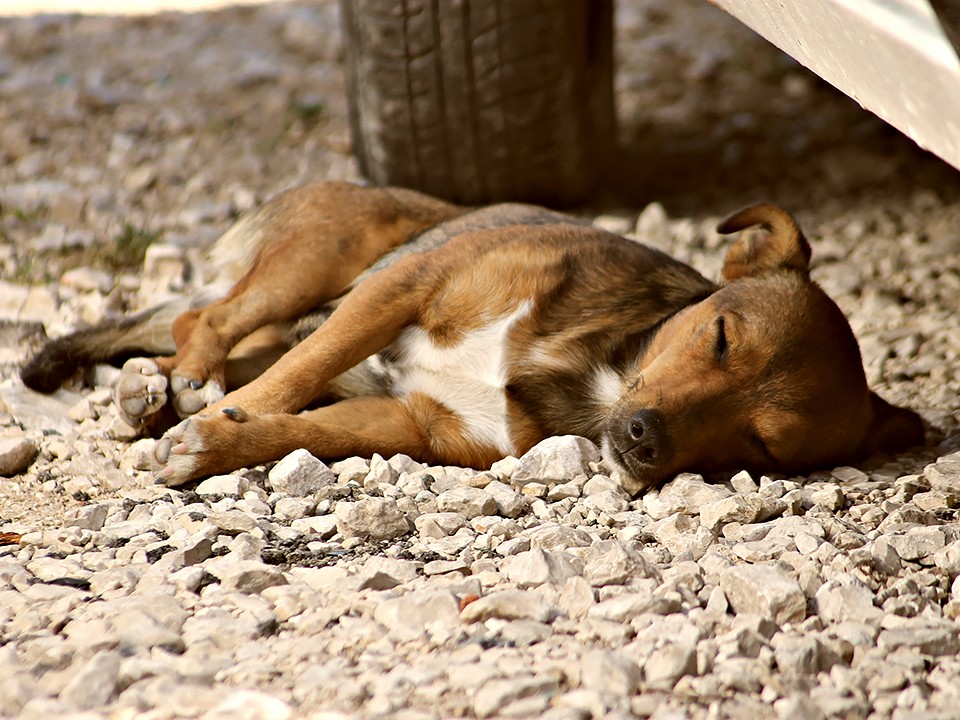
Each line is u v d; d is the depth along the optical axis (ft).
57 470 24.88
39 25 59.67
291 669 16.19
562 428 26.73
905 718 14.85
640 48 60.54
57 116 49.80
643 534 21.70
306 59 57.67
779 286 26.14
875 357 33.37
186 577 18.75
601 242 28.19
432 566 19.56
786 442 25.11
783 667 16.33
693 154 49.73
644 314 27.35
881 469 26.21
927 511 22.70
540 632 17.06
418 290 26.86
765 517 22.40
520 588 18.80
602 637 16.97
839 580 18.66
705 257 39.60
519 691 15.15
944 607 18.78
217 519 21.26
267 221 31.53
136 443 25.91
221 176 45.78
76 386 29.45
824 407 25.27
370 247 30.53
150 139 48.78
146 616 17.20
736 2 22.93
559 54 39.29
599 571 18.93
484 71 38.88
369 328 26.43
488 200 42.01
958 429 28.76
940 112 16.28
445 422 26.84
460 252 27.25
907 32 15.69
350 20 39.86
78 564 19.65
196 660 16.11
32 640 16.74
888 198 45.50
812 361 25.11
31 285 35.47
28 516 22.80
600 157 44.80
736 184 47.06
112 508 22.45
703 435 24.54
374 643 16.88
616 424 24.66
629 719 14.73
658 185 46.85
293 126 50.52
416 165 40.81
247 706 14.56
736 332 24.89
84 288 35.01
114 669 15.44
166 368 27.32
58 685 15.61
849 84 19.31
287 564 20.08
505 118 39.88
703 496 23.43
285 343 30.04
